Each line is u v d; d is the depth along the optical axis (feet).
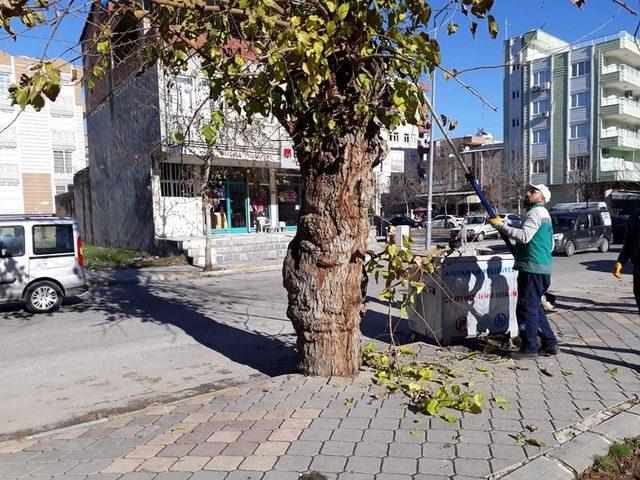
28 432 14.32
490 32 13.25
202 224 66.28
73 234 32.65
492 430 11.37
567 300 29.58
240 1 11.62
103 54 13.55
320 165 14.10
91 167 88.22
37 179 151.53
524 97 158.20
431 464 9.94
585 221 67.92
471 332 19.36
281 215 76.48
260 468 10.01
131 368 19.90
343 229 14.40
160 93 47.44
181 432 11.92
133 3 12.74
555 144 152.15
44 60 10.47
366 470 9.78
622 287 36.29
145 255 62.54
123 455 10.98
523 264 16.31
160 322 28.09
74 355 21.90
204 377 18.58
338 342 15.08
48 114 152.15
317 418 12.25
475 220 112.88
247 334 24.80
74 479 10.10
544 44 147.74
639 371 15.37
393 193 164.14
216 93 14.01
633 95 152.66
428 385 14.34
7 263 30.48
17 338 25.22
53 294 31.86
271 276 47.91
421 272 15.52
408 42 12.84
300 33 11.35
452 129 15.33
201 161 60.85
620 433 11.32
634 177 144.05
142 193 65.26
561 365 16.01
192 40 13.82
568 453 10.28
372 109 13.62
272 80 12.85
